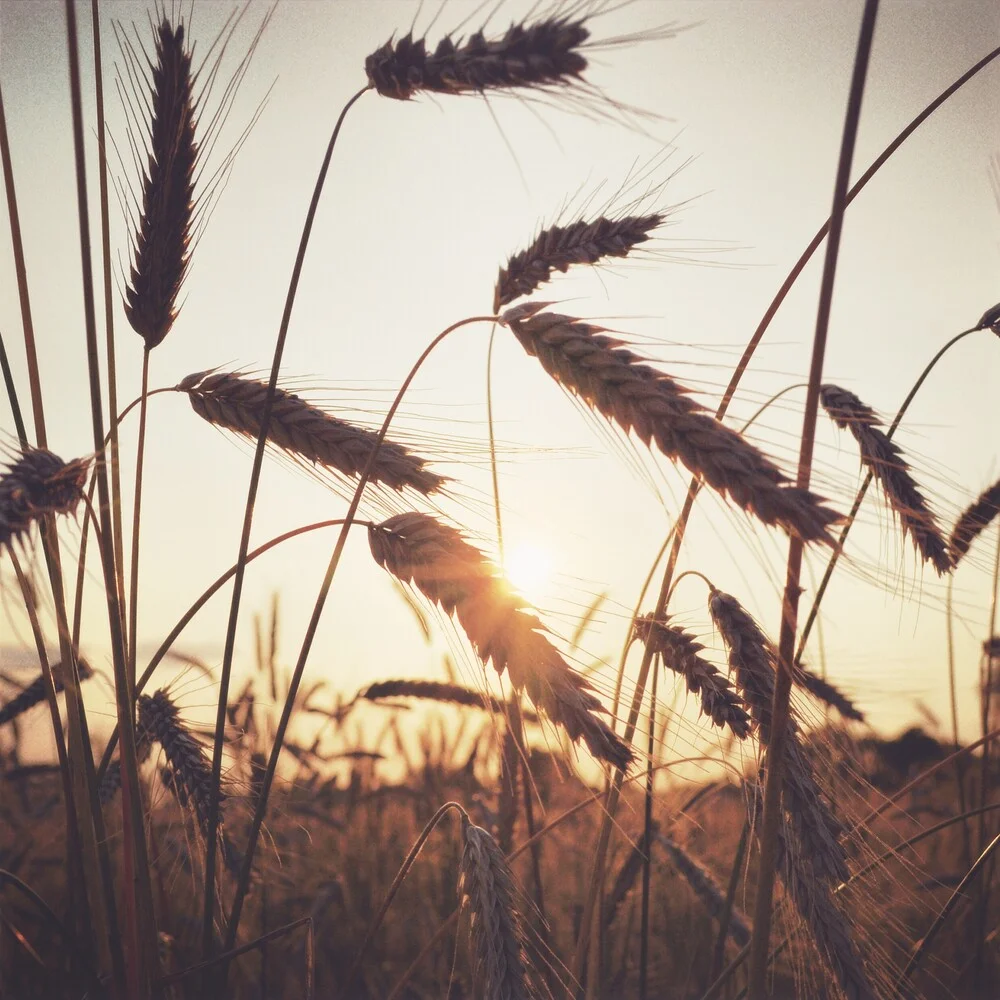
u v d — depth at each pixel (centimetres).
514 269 37
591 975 39
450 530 31
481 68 28
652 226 36
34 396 32
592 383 28
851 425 34
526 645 29
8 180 32
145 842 31
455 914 33
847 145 26
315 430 33
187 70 32
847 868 31
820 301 26
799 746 32
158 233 32
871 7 25
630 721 34
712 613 33
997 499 37
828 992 30
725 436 26
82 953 33
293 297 32
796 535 25
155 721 36
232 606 32
